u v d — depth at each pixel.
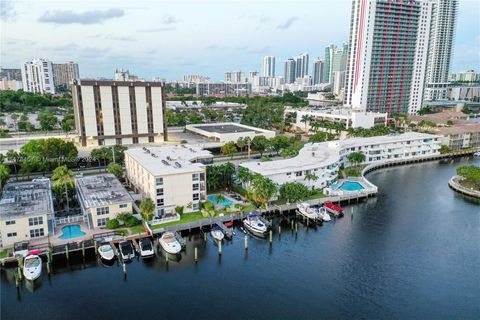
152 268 71.81
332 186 118.12
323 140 181.12
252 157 157.00
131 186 114.94
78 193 96.44
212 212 91.44
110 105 159.00
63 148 127.81
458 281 69.56
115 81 158.38
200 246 81.06
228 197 104.88
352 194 111.31
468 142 194.62
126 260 73.06
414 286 67.81
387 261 76.31
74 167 130.88
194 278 68.88
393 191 123.25
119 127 162.38
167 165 99.38
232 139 167.50
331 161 122.25
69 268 70.88
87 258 74.19
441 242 85.38
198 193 95.25
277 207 97.69
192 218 90.12
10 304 60.25
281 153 148.25
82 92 153.25
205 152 123.44
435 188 127.56
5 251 71.94
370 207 107.38
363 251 80.31
